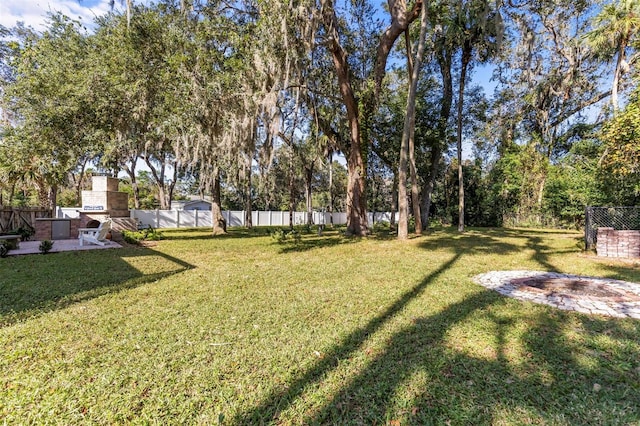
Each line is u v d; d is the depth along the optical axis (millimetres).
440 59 15008
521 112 17797
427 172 17172
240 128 9242
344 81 11750
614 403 1920
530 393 2020
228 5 10305
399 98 15031
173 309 3615
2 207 10156
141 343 2713
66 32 10273
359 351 2621
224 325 3148
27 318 3275
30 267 5777
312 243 10617
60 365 2330
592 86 15703
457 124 16234
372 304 3889
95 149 9852
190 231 16062
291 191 18094
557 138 18125
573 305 3805
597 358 2463
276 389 2086
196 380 2168
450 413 1844
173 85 9508
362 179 13070
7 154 9695
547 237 12242
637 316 3408
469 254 8086
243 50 9211
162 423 1753
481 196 20953
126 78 9438
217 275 5488
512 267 6316
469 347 2674
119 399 1945
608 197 10086
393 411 1872
